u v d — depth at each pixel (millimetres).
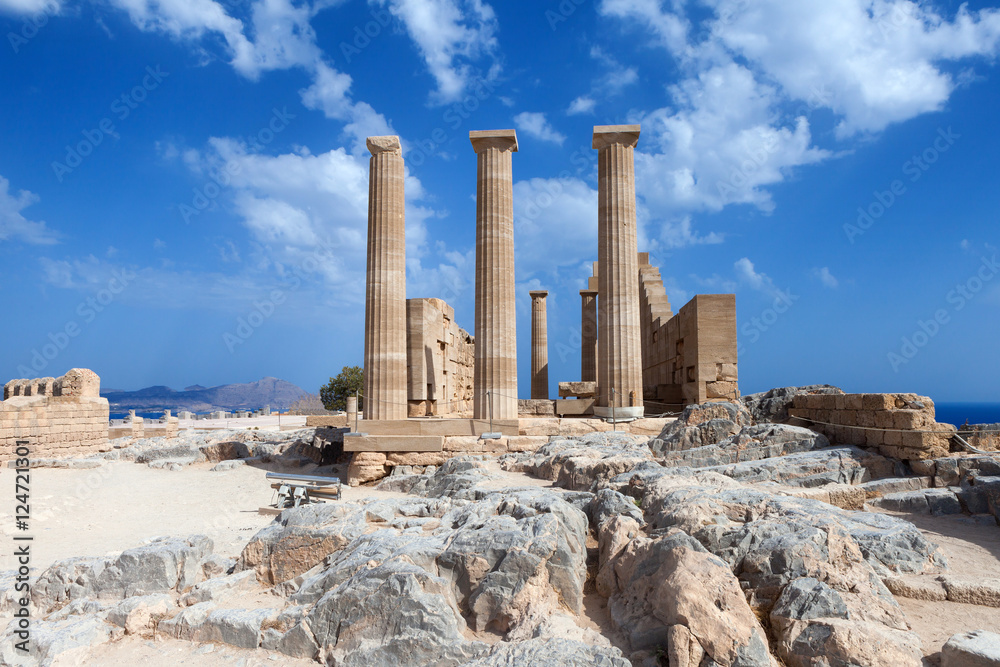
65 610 8117
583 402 23359
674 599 5930
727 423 13797
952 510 9938
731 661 5461
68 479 19547
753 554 6777
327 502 9836
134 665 6898
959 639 5473
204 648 7176
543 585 7031
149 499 16203
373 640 6727
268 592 8336
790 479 11219
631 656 5945
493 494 10773
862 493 10070
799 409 15148
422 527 9461
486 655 6227
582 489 12211
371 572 7172
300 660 6895
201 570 9070
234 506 15133
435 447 17234
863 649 5398
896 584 6887
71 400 25984
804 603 6016
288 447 22391
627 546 7262
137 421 31375
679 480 9453
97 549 11344
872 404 12195
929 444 11062
